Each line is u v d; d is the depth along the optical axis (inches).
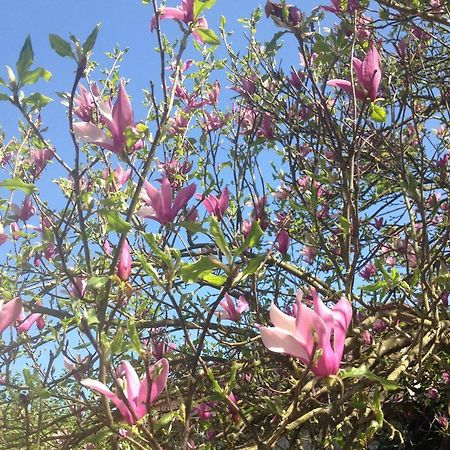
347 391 39.5
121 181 50.5
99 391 29.1
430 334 54.4
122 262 35.1
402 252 66.7
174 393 49.0
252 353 60.1
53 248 50.8
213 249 59.8
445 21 62.7
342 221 49.6
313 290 29.5
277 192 70.9
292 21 49.7
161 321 59.7
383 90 68.6
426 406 91.0
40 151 55.8
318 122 61.5
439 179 70.0
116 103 33.0
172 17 38.6
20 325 47.6
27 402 39.4
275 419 45.4
